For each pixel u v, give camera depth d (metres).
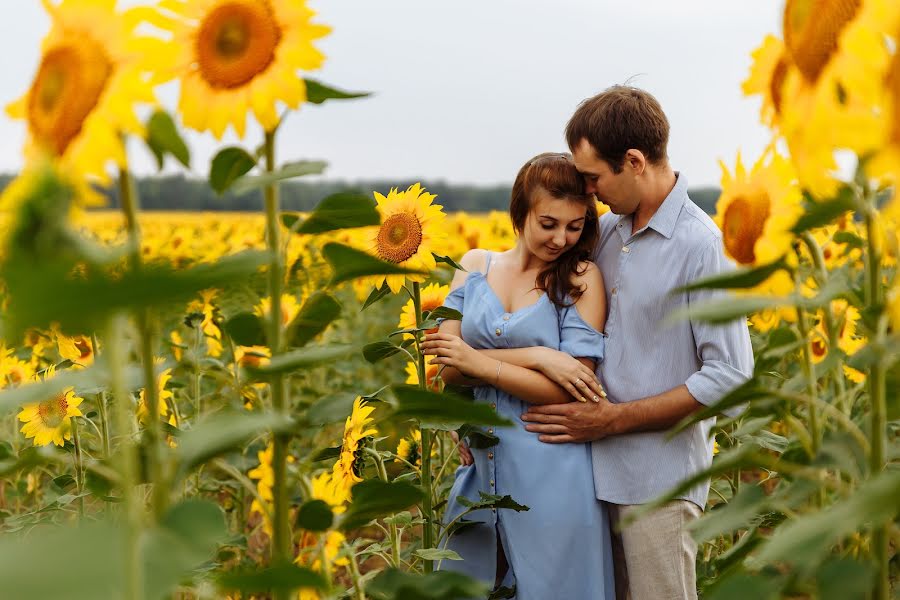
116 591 0.90
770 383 3.01
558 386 3.23
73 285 0.77
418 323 3.32
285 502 1.62
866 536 1.69
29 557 0.88
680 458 3.16
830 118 1.19
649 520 3.16
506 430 3.34
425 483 3.15
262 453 2.04
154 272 0.80
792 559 1.04
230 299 2.58
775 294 1.56
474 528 3.35
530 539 3.24
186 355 3.43
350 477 2.53
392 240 3.33
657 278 3.18
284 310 3.65
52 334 3.14
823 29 1.22
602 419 3.17
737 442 3.36
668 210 3.19
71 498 3.07
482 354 3.28
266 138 1.63
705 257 3.12
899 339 1.29
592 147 3.12
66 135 1.25
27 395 1.17
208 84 1.61
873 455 1.41
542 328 3.32
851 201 1.32
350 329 7.67
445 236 3.34
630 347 3.23
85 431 3.38
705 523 1.45
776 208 1.69
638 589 3.20
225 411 1.33
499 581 3.55
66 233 0.94
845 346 3.31
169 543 1.10
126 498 1.03
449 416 1.63
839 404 1.89
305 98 1.68
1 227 0.97
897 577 1.80
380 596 1.66
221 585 1.16
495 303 3.45
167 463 1.34
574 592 3.20
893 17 1.14
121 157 1.23
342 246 1.50
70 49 1.29
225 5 1.60
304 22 1.59
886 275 2.34
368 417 2.59
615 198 3.18
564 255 3.36
